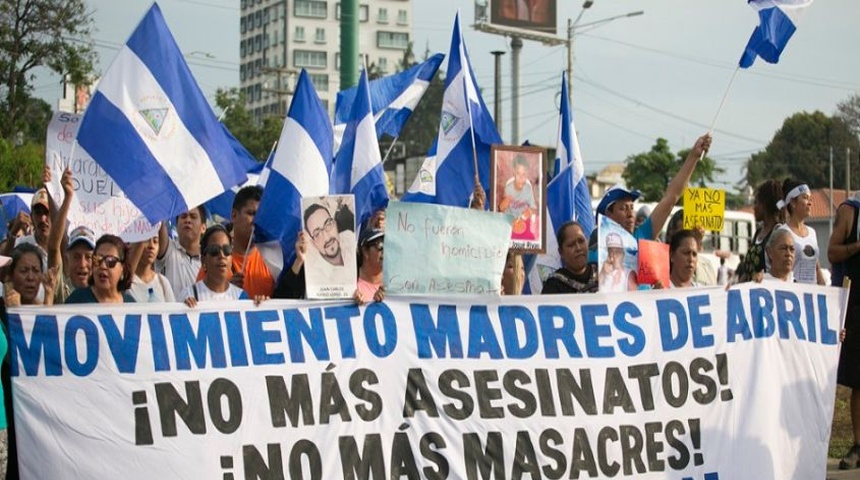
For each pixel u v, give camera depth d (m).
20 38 35.00
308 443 7.14
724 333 8.09
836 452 9.85
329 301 7.36
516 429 7.54
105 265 7.21
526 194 9.00
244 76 137.25
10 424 6.86
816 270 9.37
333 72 130.25
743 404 8.03
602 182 65.50
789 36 9.29
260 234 8.32
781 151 80.00
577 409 7.69
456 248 7.60
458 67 10.01
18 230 10.64
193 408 6.98
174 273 8.98
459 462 7.39
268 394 7.12
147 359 6.95
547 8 52.69
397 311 7.47
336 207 7.30
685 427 7.89
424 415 7.39
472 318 7.61
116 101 8.12
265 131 59.12
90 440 6.80
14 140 36.25
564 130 11.66
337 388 7.25
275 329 7.22
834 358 8.33
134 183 8.06
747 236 37.66
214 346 7.09
